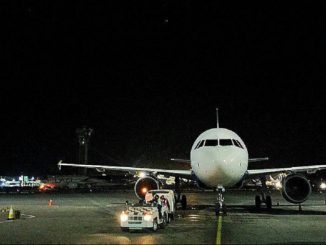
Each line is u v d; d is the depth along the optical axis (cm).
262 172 2611
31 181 8881
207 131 2647
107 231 1777
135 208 1750
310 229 1792
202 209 2848
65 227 1919
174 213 2342
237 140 2486
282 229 1797
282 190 2531
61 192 6191
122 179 10162
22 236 1650
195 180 2691
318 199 4019
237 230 1770
